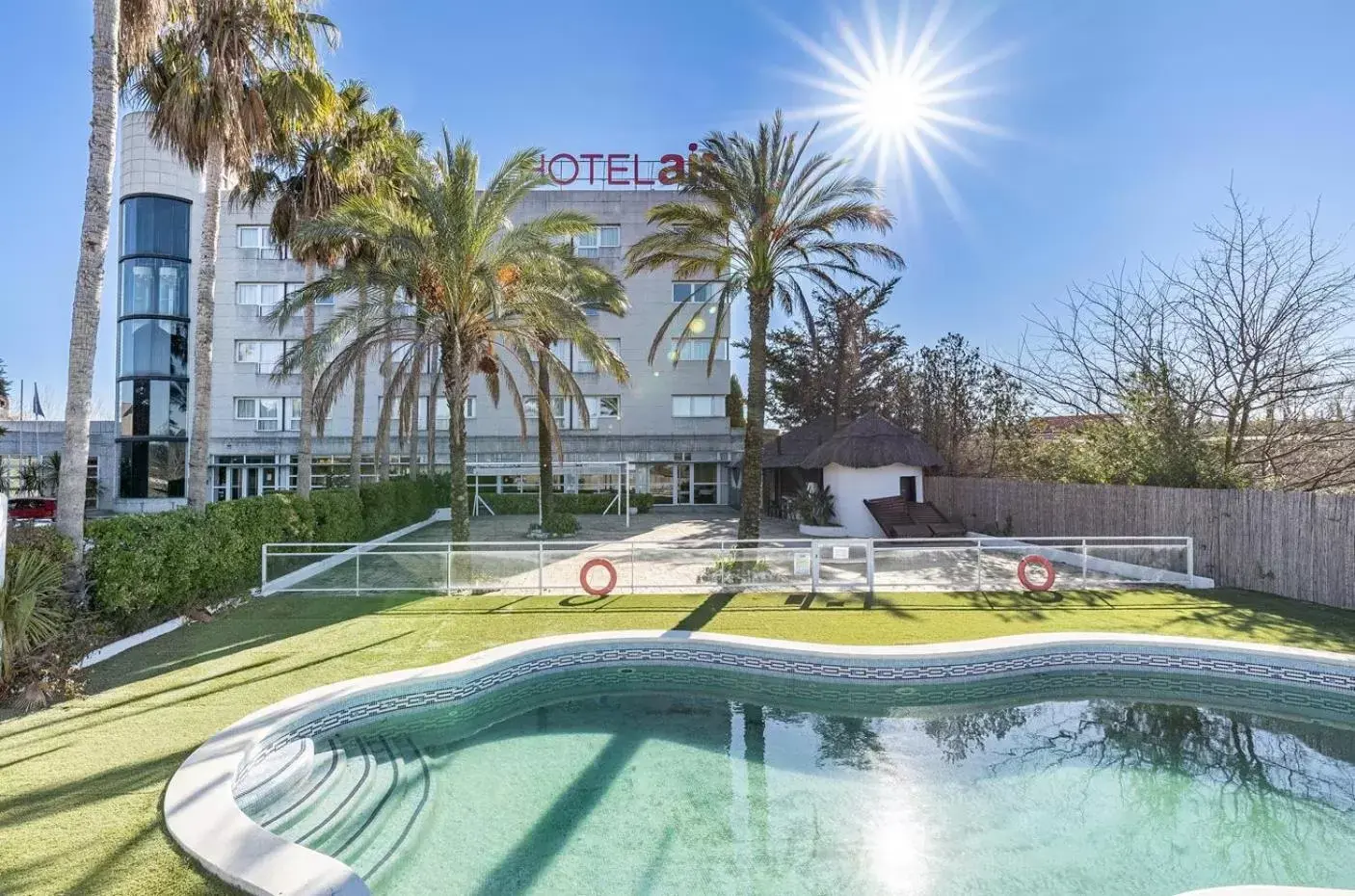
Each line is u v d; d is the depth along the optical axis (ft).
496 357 59.47
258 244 108.47
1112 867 15.75
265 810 16.42
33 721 20.26
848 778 20.21
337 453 106.01
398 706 23.49
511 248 49.42
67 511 27.78
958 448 96.68
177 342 100.12
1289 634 31.07
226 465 104.06
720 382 112.06
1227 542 43.01
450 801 18.48
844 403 125.49
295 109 43.98
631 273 55.77
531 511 103.65
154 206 98.58
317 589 41.14
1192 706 26.53
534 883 14.58
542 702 26.66
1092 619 34.19
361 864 14.97
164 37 38.81
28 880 12.13
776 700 27.07
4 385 107.45
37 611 23.89
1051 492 59.72
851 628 32.35
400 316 51.24
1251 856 16.37
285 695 22.65
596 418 111.55
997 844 16.65
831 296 74.90
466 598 39.58
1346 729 24.38
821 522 75.72
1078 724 24.75
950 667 27.43
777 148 48.34
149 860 12.77
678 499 113.19
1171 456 51.08
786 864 15.53
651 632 30.78
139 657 27.43
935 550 43.14
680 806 18.30
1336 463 49.80
